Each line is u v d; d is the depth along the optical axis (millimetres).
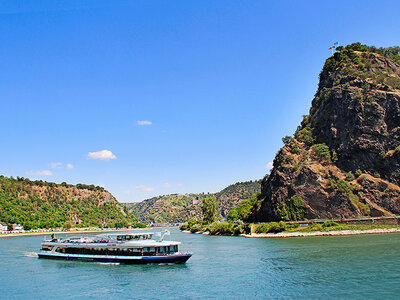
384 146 167375
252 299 48844
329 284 53781
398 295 46219
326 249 91562
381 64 194375
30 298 53875
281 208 170625
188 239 153875
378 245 93812
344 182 163250
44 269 78438
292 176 176750
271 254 89062
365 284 52344
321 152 180625
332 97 193125
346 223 150375
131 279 64812
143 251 80562
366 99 175625
